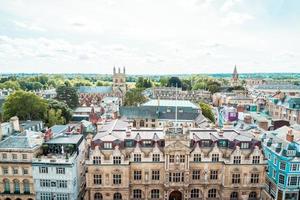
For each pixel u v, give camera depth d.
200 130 91.31
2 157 77.88
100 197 79.38
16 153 77.31
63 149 81.31
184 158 77.50
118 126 97.38
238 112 141.38
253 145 79.25
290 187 81.12
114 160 77.00
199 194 81.25
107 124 102.50
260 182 79.62
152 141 80.06
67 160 76.25
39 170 77.06
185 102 180.12
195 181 79.94
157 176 79.38
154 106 159.50
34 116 140.50
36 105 139.50
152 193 80.50
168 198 79.25
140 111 154.62
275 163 85.69
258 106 184.75
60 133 96.00
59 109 146.12
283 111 171.12
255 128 108.75
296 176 80.75
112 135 82.12
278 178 83.19
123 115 152.88
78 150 84.19
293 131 97.94
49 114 138.50
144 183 79.00
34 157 77.44
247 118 122.56
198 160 79.06
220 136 83.88
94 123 116.81
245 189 79.62
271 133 100.94
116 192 78.75
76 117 159.12
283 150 82.19
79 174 85.50
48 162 76.38
